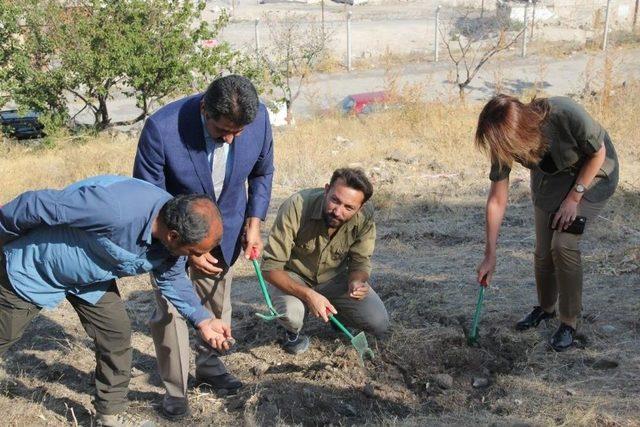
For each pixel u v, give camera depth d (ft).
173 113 11.82
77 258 10.67
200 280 13.23
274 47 99.40
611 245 20.10
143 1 60.64
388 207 24.57
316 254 13.94
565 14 120.67
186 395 13.07
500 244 20.81
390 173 29.45
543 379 13.71
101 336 11.68
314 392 13.76
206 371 13.89
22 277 10.87
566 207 13.66
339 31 121.60
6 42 60.90
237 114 10.80
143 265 10.80
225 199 12.62
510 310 16.35
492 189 13.87
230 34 113.91
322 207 13.42
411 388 14.05
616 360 14.08
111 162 37.09
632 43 114.11
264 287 13.62
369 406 13.50
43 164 40.42
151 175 11.92
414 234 21.91
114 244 10.41
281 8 137.49
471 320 15.97
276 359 15.10
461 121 37.81
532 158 12.82
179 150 11.81
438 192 26.35
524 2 120.26
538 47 112.78
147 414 13.16
